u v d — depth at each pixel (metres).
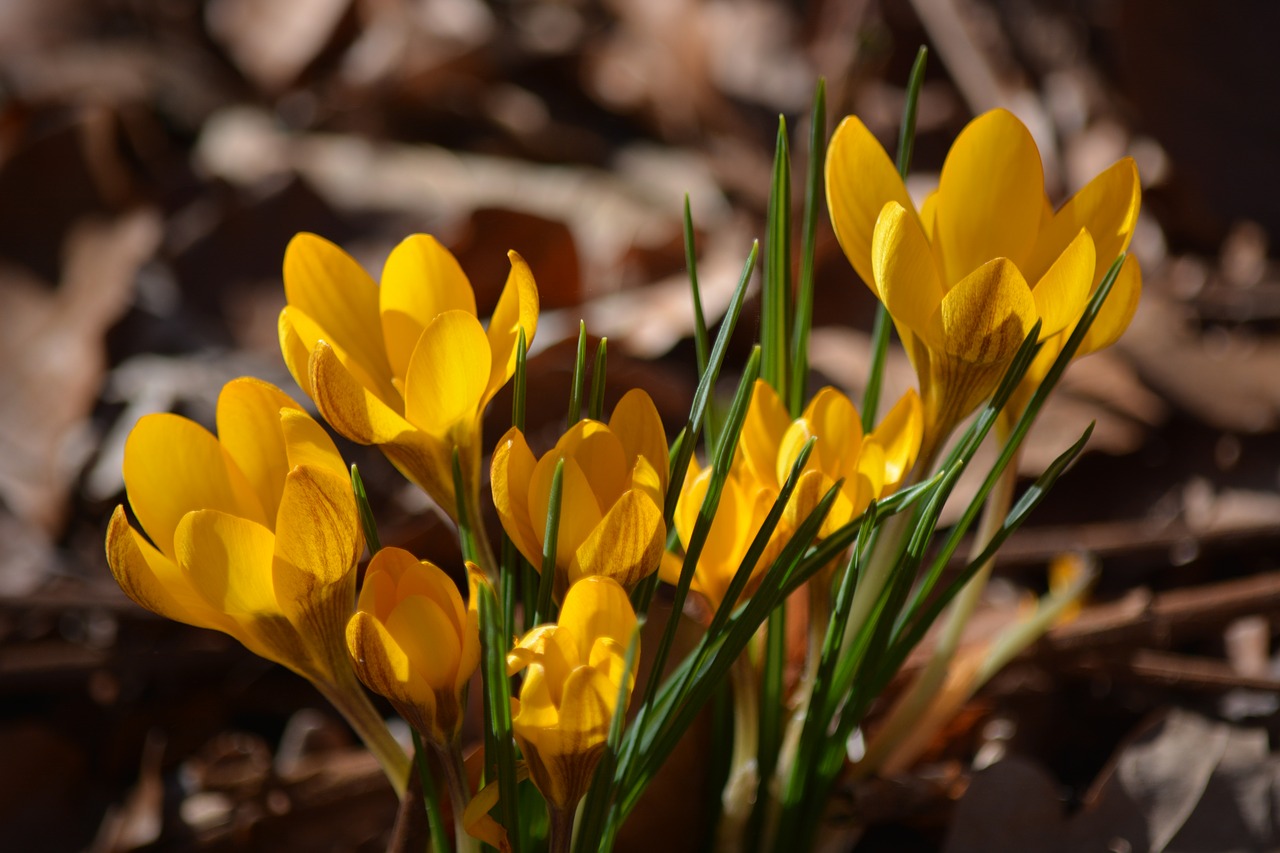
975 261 0.41
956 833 0.48
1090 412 0.70
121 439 0.73
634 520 0.38
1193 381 0.71
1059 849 0.48
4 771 0.53
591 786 0.40
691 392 0.76
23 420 0.74
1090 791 0.51
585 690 0.38
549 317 0.81
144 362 0.79
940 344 0.40
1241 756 0.48
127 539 0.39
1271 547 0.63
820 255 0.81
